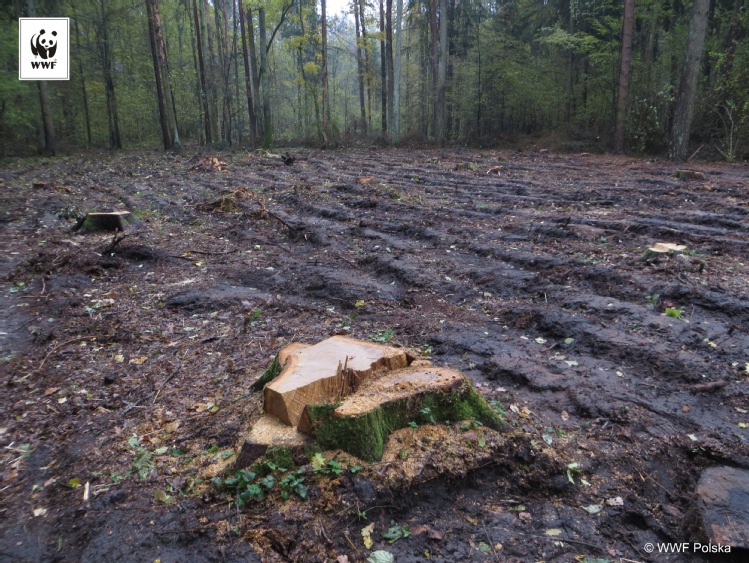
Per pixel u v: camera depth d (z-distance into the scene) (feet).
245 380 11.95
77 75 84.79
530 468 8.70
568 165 53.62
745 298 15.64
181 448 9.41
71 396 11.61
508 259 21.15
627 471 8.98
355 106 158.71
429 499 8.07
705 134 59.31
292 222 28.58
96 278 20.34
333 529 7.40
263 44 82.94
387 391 9.00
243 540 7.23
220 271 21.15
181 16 119.44
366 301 17.30
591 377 12.12
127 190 42.04
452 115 95.71
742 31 62.80
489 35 85.05
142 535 7.47
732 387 11.41
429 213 29.76
